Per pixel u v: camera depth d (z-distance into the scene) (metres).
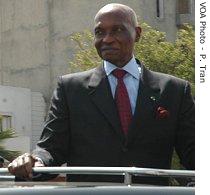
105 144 3.99
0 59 30.03
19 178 3.44
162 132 4.07
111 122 4.00
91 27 28.61
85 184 2.94
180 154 4.23
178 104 4.14
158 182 3.70
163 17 29.17
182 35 18.69
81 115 4.05
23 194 2.72
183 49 18.56
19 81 29.66
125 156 3.98
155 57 18.20
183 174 3.18
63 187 2.80
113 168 3.11
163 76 4.20
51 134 4.07
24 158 3.47
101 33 4.13
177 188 2.79
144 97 4.08
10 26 30.00
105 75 4.12
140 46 18.33
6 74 29.97
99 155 3.99
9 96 25.64
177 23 29.47
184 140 4.17
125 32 4.10
